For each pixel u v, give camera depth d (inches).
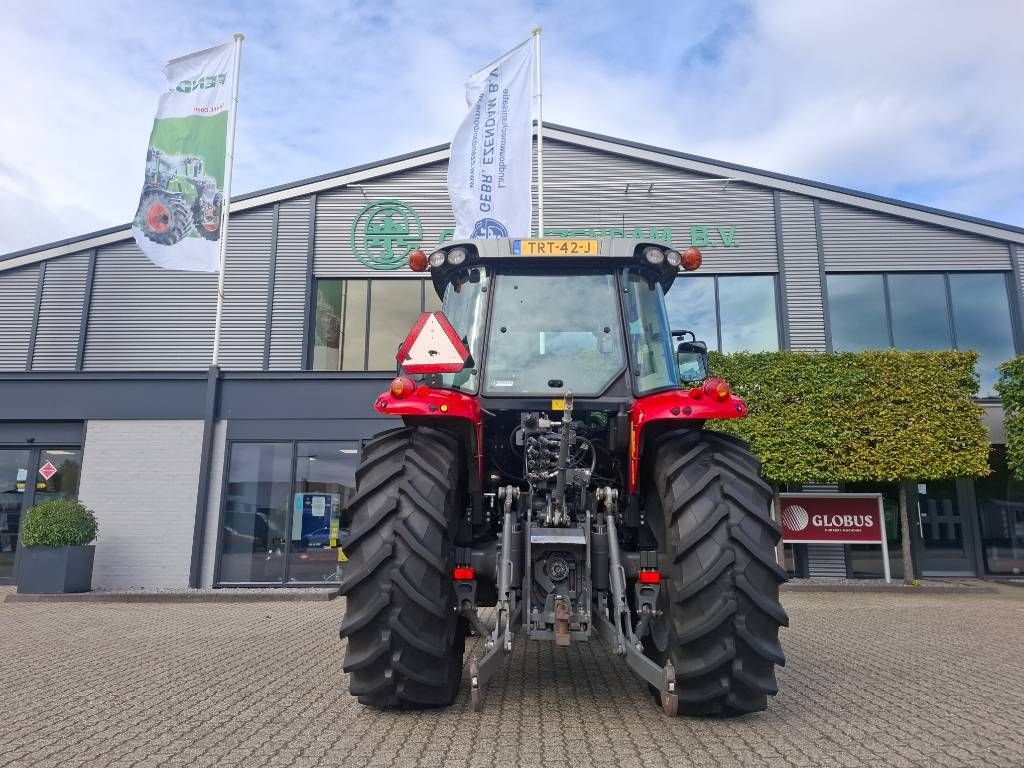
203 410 439.5
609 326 156.5
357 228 518.0
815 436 427.5
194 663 199.5
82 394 442.9
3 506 444.1
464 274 165.2
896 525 474.0
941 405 426.3
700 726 129.8
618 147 522.6
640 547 151.7
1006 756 114.3
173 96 454.3
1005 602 360.8
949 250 502.6
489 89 456.1
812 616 305.0
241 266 510.3
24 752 119.0
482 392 152.2
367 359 506.3
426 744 120.0
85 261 510.6
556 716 136.4
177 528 430.0
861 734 126.0
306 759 113.3
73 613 326.3
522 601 134.9
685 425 146.2
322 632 262.2
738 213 514.0
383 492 135.9
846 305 503.8
